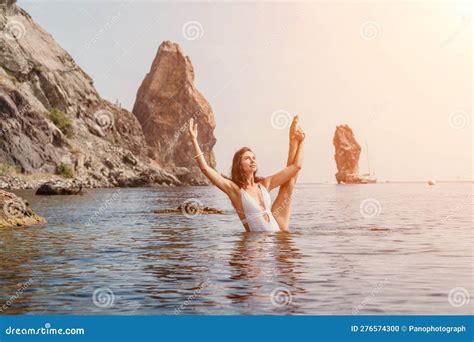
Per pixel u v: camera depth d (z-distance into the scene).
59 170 105.12
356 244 11.61
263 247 11.16
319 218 20.25
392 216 21.27
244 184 13.61
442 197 44.75
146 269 8.56
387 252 10.35
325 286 7.12
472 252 10.35
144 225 17.55
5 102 97.94
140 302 6.35
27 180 93.94
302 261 9.23
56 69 135.62
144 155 157.50
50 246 11.67
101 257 9.98
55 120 121.56
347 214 22.83
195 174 160.88
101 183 115.75
